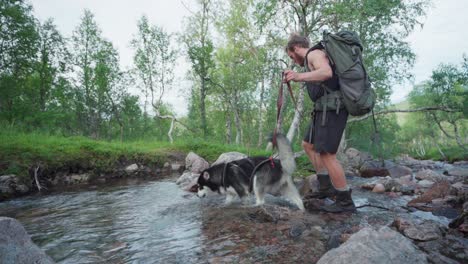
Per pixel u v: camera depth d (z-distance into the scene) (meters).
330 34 3.52
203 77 19.83
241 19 20.22
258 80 20.83
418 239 2.79
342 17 11.08
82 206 4.86
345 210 3.94
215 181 5.12
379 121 24.34
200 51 19.30
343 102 3.51
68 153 8.19
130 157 9.38
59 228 3.66
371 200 4.75
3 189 5.87
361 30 12.68
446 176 7.30
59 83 19.73
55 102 19.92
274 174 4.41
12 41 15.22
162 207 4.68
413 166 13.80
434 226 3.01
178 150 11.49
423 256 2.14
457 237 2.86
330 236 3.00
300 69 13.89
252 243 2.92
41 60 18.47
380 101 17.38
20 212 4.52
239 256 2.60
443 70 17.55
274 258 2.54
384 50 14.38
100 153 8.80
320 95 3.71
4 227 2.29
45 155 7.57
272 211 4.03
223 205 4.78
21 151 7.46
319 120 3.73
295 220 3.63
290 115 23.33
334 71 3.51
